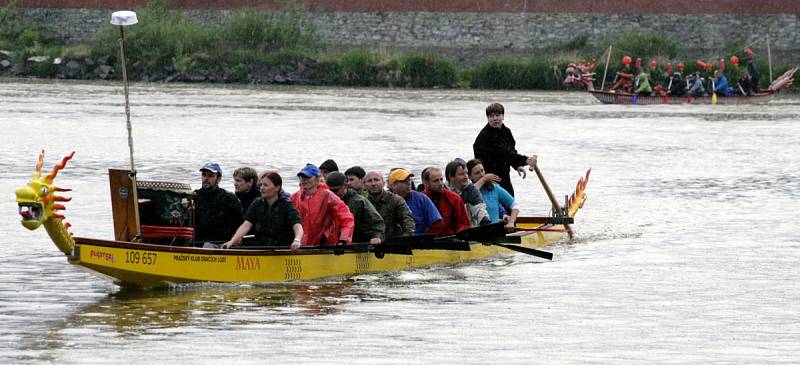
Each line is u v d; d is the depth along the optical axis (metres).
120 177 52.94
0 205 81.06
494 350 43.69
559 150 131.62
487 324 48.03
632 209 86.88
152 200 54.06
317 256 57.12
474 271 61.06
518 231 68.25
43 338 44.69
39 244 66.88
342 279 57.50
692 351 43.91
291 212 56.34
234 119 166.50
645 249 68.81
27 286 54.81
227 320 47.94
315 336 45.47
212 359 41.91
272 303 51.34
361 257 59.22
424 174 62.97
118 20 53.25
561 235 73.25
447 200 62.59
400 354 42.94
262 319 48.25
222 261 53.88
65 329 46.16
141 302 51.19
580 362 42.16
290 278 56.16
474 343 44.75
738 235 74.38
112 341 44.31
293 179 99.31
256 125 156.88
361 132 148.50
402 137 142.12
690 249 68.75
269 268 55.41
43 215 47.72
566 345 44.59
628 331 47.09
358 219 59.22
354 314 49.56
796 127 169.38
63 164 48.56
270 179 55.91
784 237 73.50
